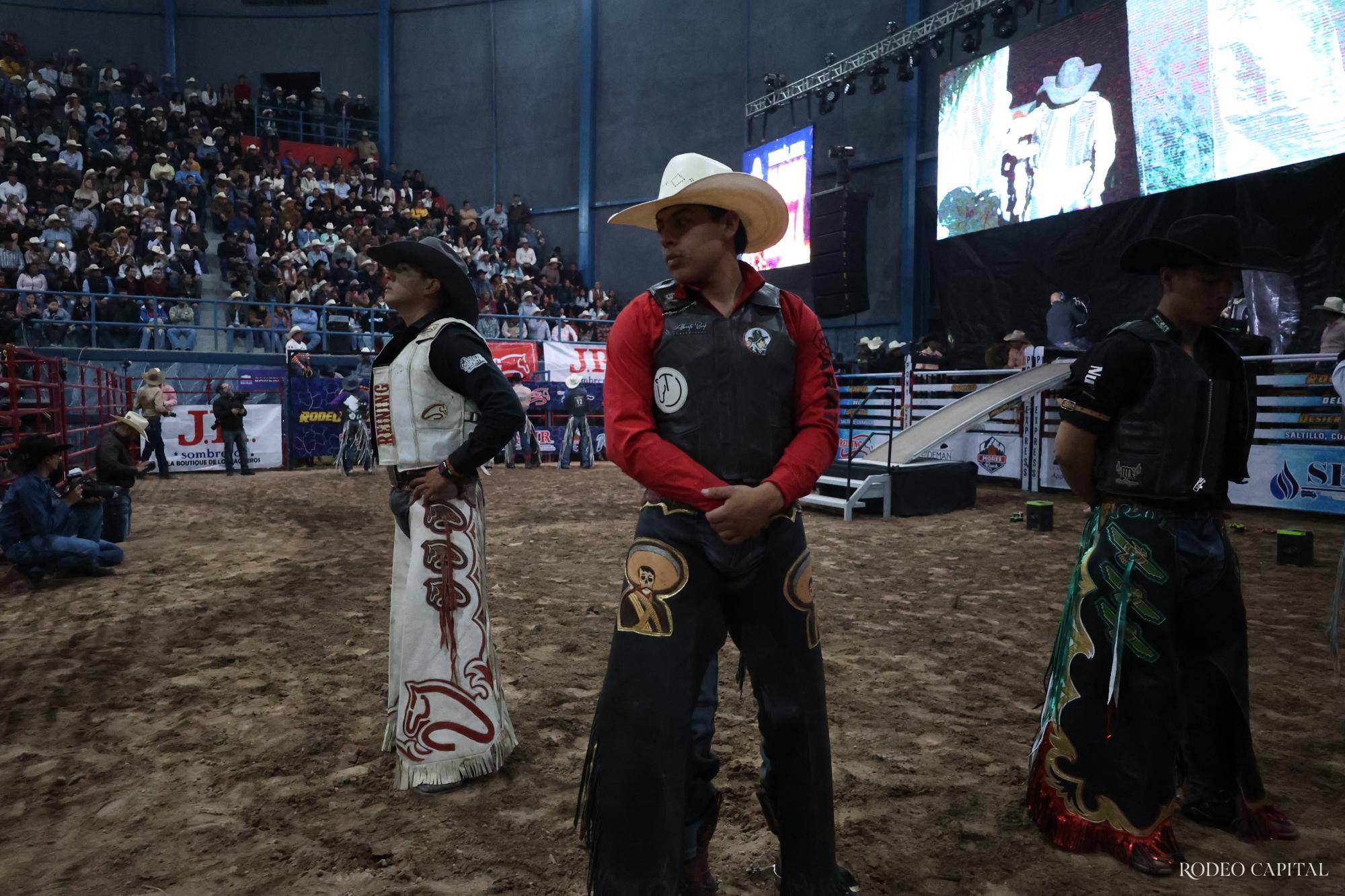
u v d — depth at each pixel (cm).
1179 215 1343
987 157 1559
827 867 176
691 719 173
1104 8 1340
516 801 269
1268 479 930
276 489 1235
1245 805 238
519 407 270
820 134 2042
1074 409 237
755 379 174
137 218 1872
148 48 2592
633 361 175
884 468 934
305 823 255
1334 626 289
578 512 970
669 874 164
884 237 1931
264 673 400
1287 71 1125
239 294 1873
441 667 277
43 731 330
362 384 1491
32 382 867
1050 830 241
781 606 175
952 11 1555
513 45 2580
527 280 2197
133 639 462
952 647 434
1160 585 225
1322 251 1167
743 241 187
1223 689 240
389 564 672
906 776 284
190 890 219
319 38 2688
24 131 2108
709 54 2277
